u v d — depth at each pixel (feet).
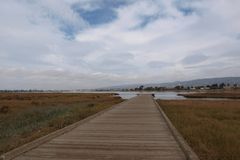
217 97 291.79
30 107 118.11
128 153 25.05
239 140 35.09
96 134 35.73
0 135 45.83
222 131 42.68
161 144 29.25
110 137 33.47
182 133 38.75
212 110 92.58
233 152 27.17
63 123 48.78
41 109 98.78
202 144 30.71
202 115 75.20
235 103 143.23
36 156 23.76
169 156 24.04
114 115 63.26
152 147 27.68
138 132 37.50
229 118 70.13
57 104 137.08
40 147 27.53
